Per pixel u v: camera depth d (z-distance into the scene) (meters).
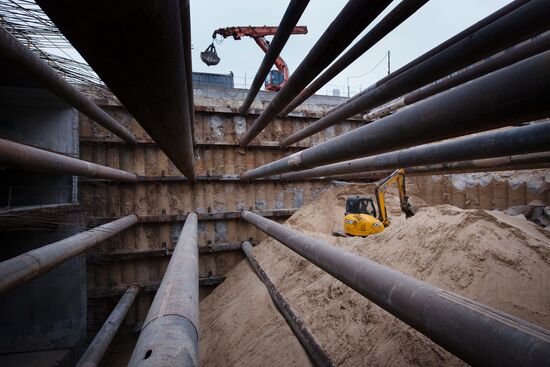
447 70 3.69
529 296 4.23
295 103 8.47
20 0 5.02
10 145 4.12
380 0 2.69
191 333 2.23
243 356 6.65
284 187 13.91
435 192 15.38
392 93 4.53
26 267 4.59
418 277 5.42
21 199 9.32
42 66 4.99
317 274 7.36
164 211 12.18
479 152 3.80
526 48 3.90
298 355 5.75
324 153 3.96
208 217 12.62
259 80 7.23
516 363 1.68
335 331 5.55
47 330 9.30
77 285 9.57
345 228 10.08
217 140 12.89
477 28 3.72
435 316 2.29
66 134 9.80
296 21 4.44
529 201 12.36
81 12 1.19
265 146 13.40
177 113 2.79
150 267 12.07
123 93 2.01
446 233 5.71
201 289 12.91
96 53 1.50
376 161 5.56
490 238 5.22
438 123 2.17
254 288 9.32
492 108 1.79
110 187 11.62
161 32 1.42
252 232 13.25
